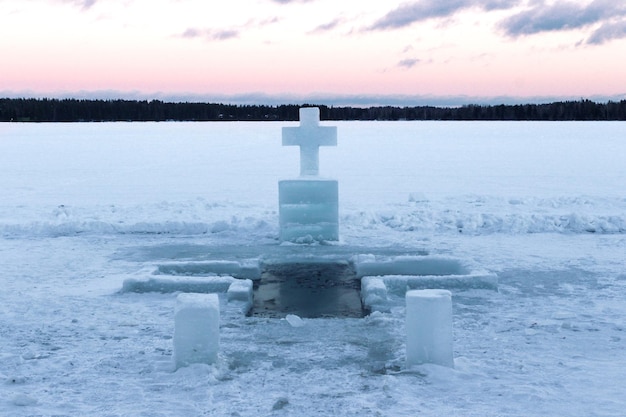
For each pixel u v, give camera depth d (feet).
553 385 20.08
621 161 120.88
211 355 21.52
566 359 22.48
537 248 42.70
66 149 165.68
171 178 96.07
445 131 279.28
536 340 24.54
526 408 18.35
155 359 22.70
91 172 106.83
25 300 30.66
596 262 38.42
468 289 31.81
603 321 26.94
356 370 21.56
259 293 32.24
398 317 27.73
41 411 18.35
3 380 20.75
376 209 59.67
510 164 116.47
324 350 23.62
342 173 101.40
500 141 191.83
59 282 34.30
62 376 21.12
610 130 274.36
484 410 18.21
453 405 18.58
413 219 51.85
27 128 327.67
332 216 43.32
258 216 52.90
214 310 21.49
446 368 21.09
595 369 21.47
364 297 30.48
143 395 19.44
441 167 111.34
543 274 35.45
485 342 24.34
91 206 61.62
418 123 464.24
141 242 45.62
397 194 75.36
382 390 19.72
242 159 131.23
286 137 44.60
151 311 28.89
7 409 18.52
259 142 198.80
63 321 27.40
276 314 28.81
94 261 39.50
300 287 33.24
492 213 55.01
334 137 44.37
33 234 49.03
